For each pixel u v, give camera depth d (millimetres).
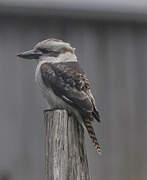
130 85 14461
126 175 14359
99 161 14148
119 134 14336
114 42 14406
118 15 14391
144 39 14602
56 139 8969
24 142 13898
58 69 10125
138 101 14516
